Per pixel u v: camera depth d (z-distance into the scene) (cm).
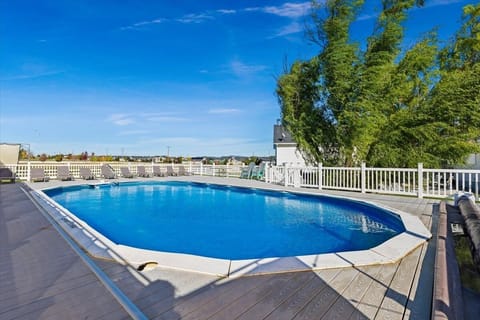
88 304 238
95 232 458
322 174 1108
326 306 234
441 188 1103
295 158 2064
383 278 289
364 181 986
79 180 1489
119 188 1394
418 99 1196
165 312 224
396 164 1145
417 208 688
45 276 294
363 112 1121
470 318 206
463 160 1094
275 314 221
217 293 256
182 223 743
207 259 338
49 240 423
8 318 216
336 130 1204
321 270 310
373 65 1158
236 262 328
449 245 326
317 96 1280
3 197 866
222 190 1313
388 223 679
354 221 737
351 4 1145
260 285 273
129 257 341
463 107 1020
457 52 1240
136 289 263
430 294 253
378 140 1185
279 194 1093
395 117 1172
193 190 1347
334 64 1151
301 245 561
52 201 773
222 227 699
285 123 1330
